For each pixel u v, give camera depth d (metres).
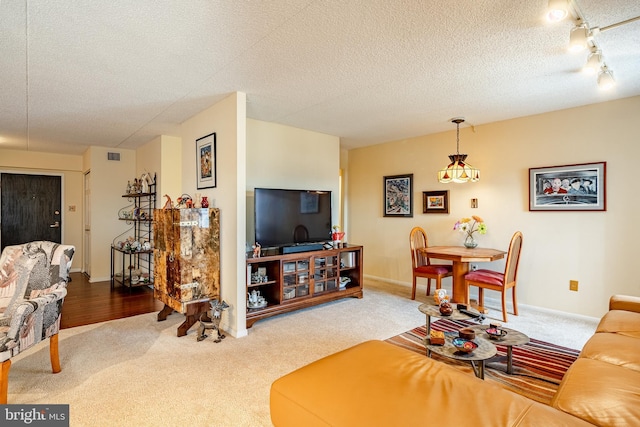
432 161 4.91
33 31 2.03
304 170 4.64
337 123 4.32
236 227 3.16
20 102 3.34
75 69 2.58
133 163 5.93
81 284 5.39
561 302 3.74
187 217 3.12
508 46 2.28
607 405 1.29
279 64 2.54
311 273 3.96
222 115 3.33
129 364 2.55
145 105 3.48
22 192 6.05
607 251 3.45
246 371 2.45
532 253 3.95
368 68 2.63
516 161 4.07
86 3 1.76
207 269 3.24
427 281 4.76
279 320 3.59
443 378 1.43
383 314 3.79
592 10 1.87
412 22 1.98
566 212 3.70
